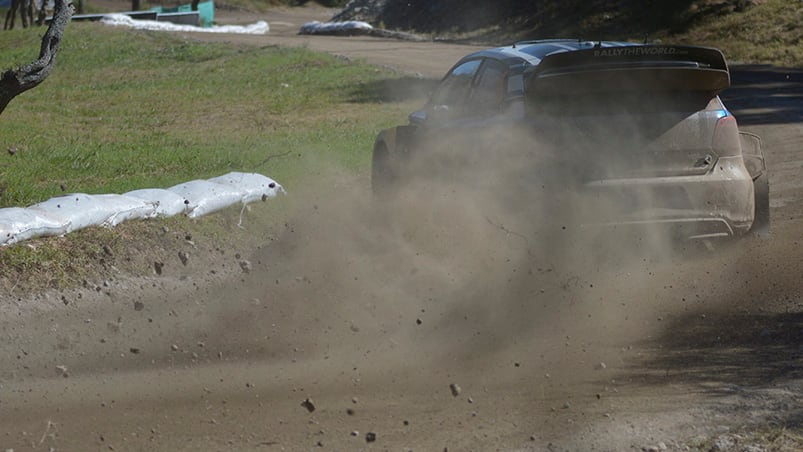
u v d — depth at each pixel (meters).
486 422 18.61
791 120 74.56
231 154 53.31
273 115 85.75
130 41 165.25
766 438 17.20
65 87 115.50
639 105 29.50
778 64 150.50
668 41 186.75
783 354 22.02
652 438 17.53
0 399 20.31
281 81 118.12
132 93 108.12
